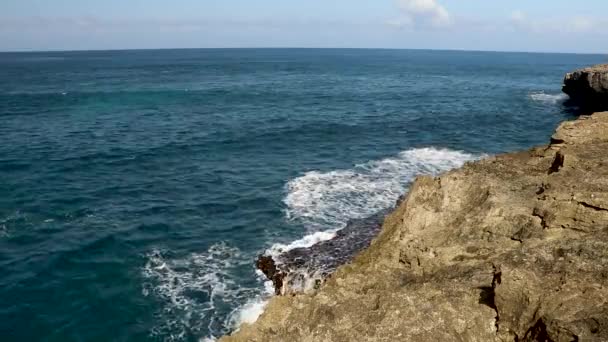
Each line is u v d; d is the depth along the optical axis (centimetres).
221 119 5262
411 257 1534
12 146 3878
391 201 2759
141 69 13162
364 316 1150
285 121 5203
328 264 1955
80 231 2408
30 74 11175
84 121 5003
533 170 2045
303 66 15600
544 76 12825
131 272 2044
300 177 3234
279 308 1334
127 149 3891
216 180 3198
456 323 1091
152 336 1659
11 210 2617
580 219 1421
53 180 3122
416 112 6056
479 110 6291
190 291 1905
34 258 2144
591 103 6003
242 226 2488
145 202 2808
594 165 1795
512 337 1058
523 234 1461
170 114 5534
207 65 15400
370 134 4631
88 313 1781
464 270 1352
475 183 1858
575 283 1090
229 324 1712
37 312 1784
